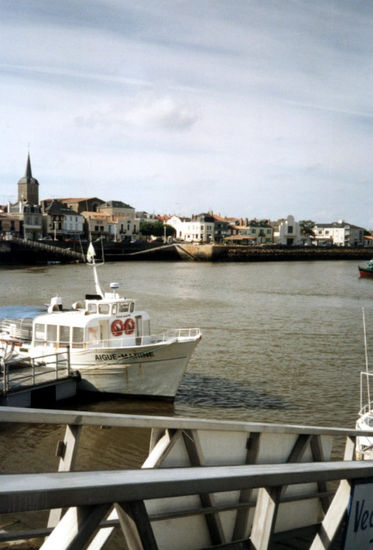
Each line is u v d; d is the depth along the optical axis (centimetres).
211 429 439
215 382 2691
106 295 2530
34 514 1030
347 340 3812
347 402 2367
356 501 393
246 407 2297
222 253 16362
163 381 2308
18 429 1831
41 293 6488
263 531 371
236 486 310
